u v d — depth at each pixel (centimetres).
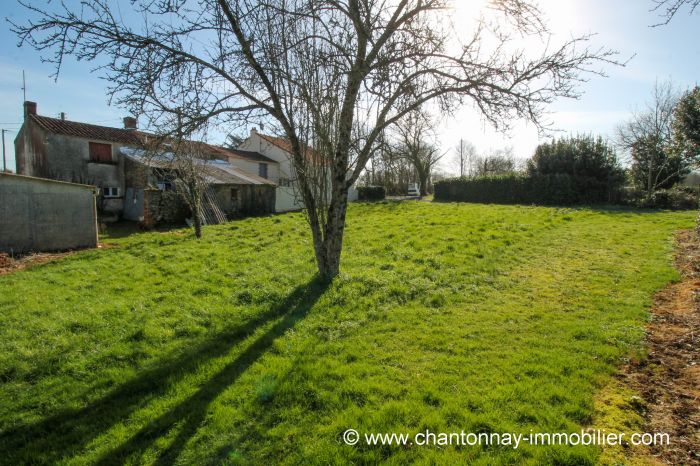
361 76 674
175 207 2156
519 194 2805
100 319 641
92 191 1551
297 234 1415
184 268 970
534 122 734
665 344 491
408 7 739
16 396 438
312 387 418
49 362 506
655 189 2559
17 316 660
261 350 521
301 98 720
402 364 465
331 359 484
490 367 448
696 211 1984
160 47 676
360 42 711
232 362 488
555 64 690
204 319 638
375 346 519
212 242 1333
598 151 2670
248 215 2547
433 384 414
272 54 690
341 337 557
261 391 414
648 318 578
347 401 392
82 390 444
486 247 1065
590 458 297
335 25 693
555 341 513
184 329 599
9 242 1377
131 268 1006
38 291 817
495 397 383
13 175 1376
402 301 691
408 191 5106
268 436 346
